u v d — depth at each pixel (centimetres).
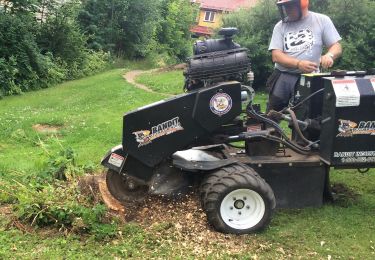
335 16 802
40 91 1054
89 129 597
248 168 289
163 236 278
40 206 294
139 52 1834
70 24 1345
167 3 2259
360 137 297
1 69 1016
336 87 293
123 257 256
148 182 308
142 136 293
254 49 837
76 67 1317
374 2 815
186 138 296
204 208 283
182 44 2378
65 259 251
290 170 310
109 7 1684
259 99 795
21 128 600
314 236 285
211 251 263
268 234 284
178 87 1028
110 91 982
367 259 260
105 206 296
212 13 2897
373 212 321
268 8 852
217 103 293
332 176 395
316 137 337
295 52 363
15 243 269
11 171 400
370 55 791
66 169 361
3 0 1198
